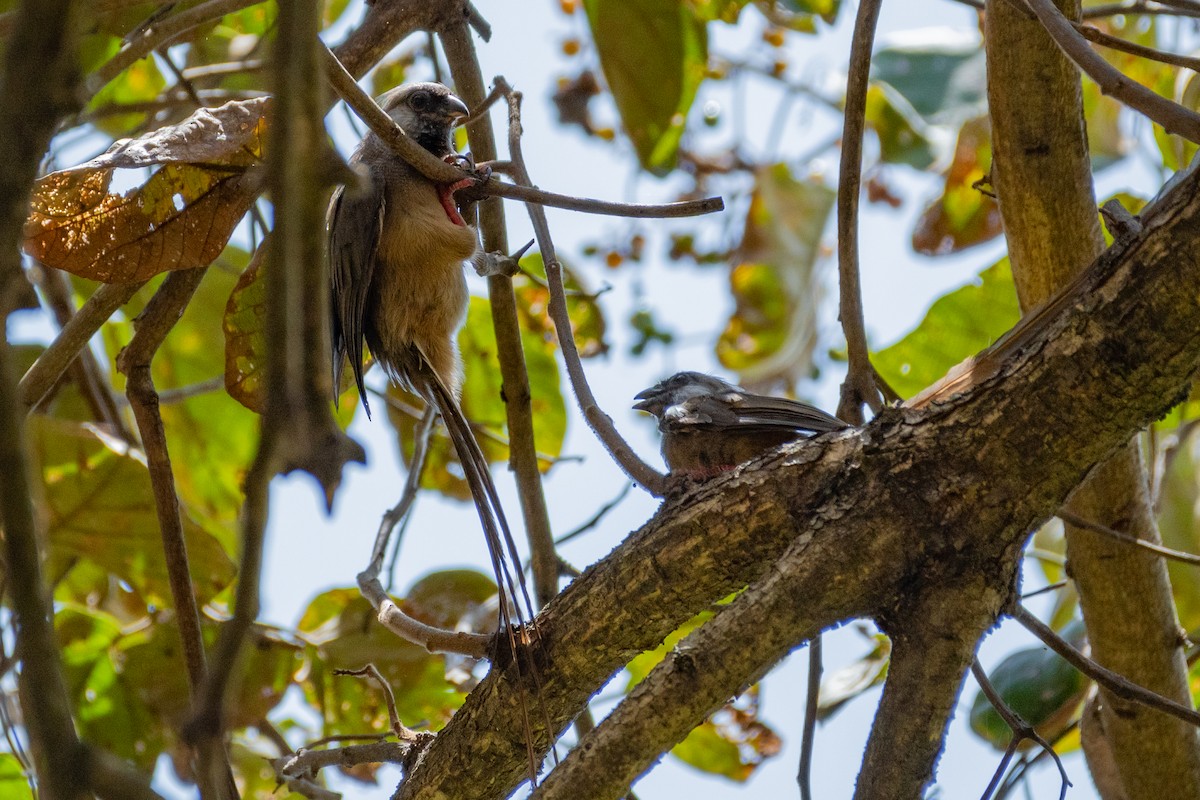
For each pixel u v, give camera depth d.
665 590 6.48
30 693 3.40
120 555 10.25
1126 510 8.16
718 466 9.05
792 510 6.27
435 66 10.44
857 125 7.78
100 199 7.51
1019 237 7.99
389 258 9.02
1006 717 7.05
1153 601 8.29
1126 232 5.88
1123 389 5.81
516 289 12.12
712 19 11.91
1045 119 7.51
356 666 10.65
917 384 10.71
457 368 9.38
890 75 13.52
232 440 12.41
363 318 9.36
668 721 6.16
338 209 9.25
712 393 9.51
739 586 6.53
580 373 7.70
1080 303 5.92
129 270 7.64
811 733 8.04
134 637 10.80
